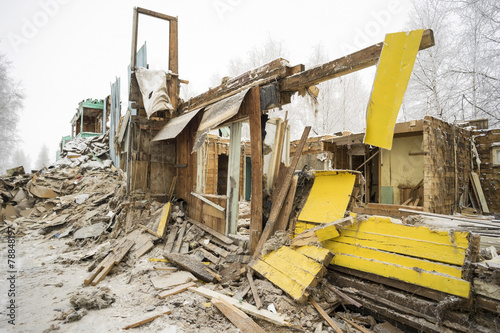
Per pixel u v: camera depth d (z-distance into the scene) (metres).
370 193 10.35
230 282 4.12
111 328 2.94
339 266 3.50
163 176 7.89
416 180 8.12
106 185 10.30
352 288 3.28
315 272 3.30
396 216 7.54
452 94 13.42
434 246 2.87
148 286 4.06
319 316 3.06
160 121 7.62
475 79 13.13
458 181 8.62
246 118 5.28
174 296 3.73
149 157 7.67
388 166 8.80
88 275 4.60
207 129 5.09
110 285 4.22
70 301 3.52
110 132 14.00
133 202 6.83
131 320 3.10
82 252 5.76
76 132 21.25
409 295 2.84
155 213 6.55
